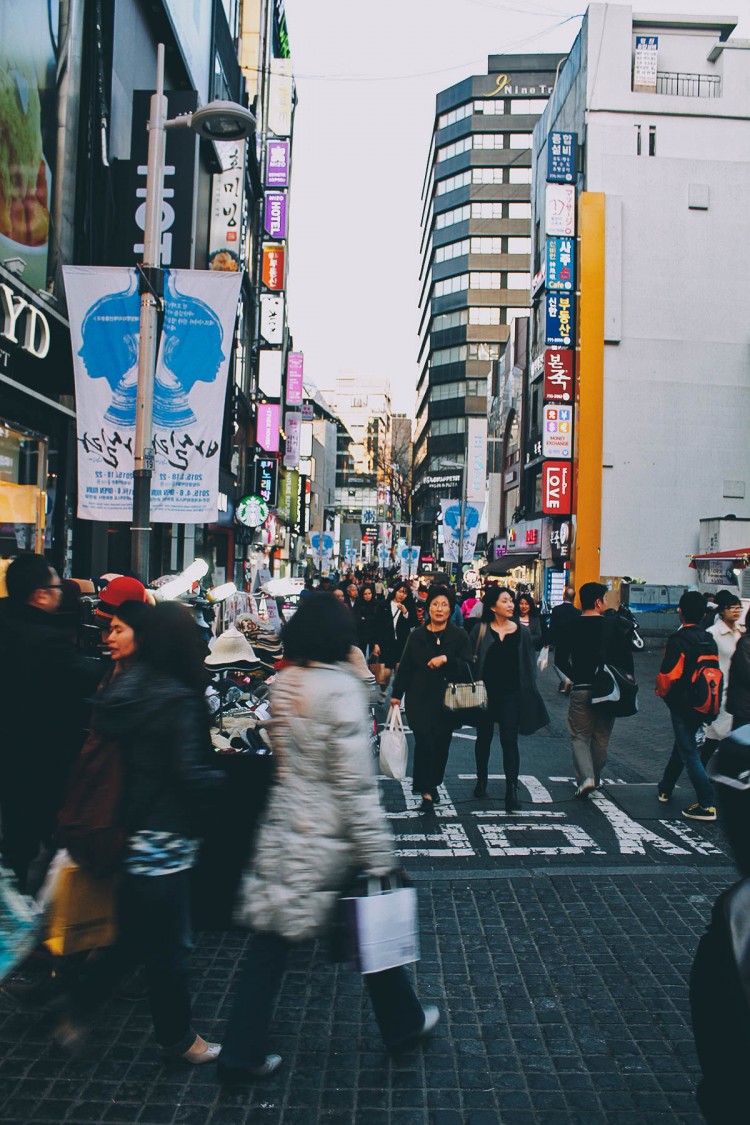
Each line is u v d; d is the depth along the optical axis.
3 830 4.30
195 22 19.20
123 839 3.14
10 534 10.29
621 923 4.87
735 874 5.70
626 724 12.48
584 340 30.55
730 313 31.20
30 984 3.84
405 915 3.20
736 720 6.46
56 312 10.66
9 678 4.27
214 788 3.20
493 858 5.99
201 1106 3.12
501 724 7.32
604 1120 3.09
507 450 44.81
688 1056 3.51
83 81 11.98
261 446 29.69
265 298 29.11
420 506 87.06
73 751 4.38
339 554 80.44
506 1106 3.16
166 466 9.08
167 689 3.20
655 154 31.62
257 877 3.19
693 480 30.91
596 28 31.39
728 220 31.27
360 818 3.11
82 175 11.88
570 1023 3.77
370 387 135.88
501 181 74.12
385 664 12.55
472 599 18.50
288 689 3.21
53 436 11.74
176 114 14.48
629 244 31.08
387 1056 3.48
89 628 5.98
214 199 19.92
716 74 32.06
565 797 7.73
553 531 33.06
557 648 7.76
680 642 6.99
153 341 8.70
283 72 36.88
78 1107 3.09
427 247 85.06
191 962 4.30
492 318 74.31
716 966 2.06
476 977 4.20
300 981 4.16
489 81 73.88
